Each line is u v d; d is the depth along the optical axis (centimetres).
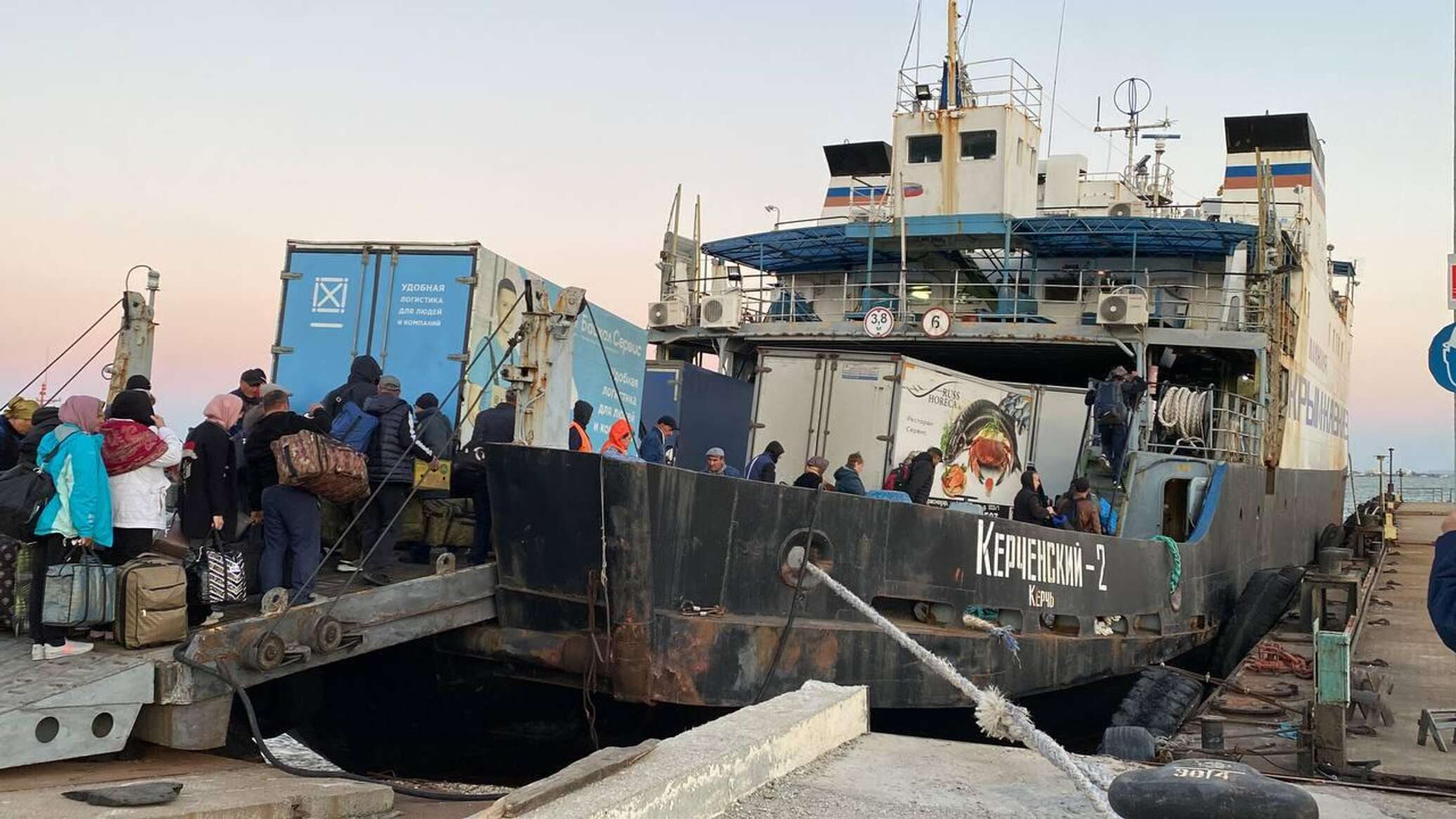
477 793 745
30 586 645
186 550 729
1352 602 1398
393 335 995
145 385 890
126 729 589
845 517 832
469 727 830
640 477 700
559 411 795
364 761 868
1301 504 1909
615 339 1080
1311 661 1170
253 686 693
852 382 1327
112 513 657
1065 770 427
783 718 500
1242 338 1408
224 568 695
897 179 1866
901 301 1547
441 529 938
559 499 725
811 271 1880
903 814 425
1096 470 1371
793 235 1694
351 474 734
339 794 601
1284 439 1720
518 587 755
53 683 576
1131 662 1168
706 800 411
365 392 895
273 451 735
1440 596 371
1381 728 959
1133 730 807
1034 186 1922
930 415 1335
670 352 1712
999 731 447
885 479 1273
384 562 831
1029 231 1597
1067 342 1419
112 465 685
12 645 652
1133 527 1267
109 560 688
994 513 1406
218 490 718
